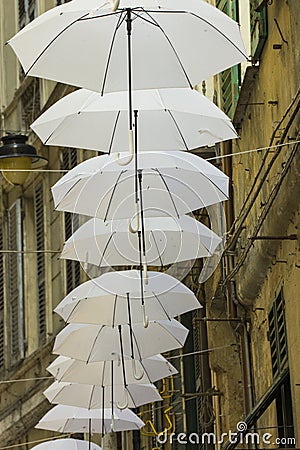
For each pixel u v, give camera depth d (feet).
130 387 47.60
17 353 85.66
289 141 38.14
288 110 36.70
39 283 83.51
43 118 34.58
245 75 45.52
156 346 43.70
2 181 87.51
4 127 89.71
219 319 50.67
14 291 86.69
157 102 33.68
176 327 43.68
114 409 49.49
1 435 87.92
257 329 48.08
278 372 42.70
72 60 31.01
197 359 60.23
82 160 74.95
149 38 30.76
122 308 41.75
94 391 47.96
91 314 41.96
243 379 51.52
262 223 41.29
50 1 81.56
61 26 30.50
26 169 52.21
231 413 54.03
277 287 42.75
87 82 31.14
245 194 48.57
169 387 62.08
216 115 33.99
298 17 37.50
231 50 30.73
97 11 30.09
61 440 50.34
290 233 40.09
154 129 34.99
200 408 58.80
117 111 34.78
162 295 41.73
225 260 50.85
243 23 47.96
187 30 30.58
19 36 30.73
